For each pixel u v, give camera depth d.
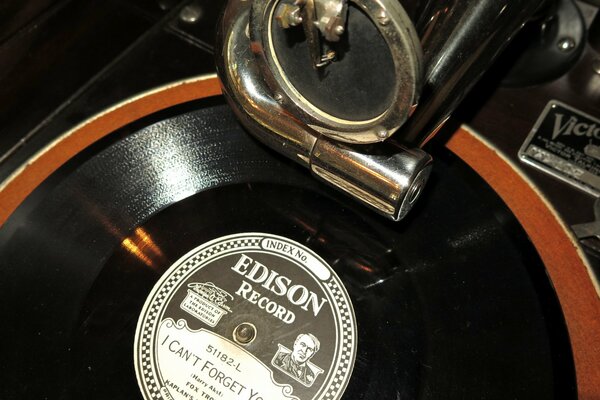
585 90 0.30
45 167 0.28
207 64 0.31
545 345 0.23
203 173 0.28
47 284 0.25
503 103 0.30
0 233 0.25
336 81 0.18
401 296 0.26
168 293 0.26
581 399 0.23
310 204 0.28
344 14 0.16
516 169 0.28
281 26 0.18
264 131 0.22
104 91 0.30
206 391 0.24
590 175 0.28
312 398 0.24
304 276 0.26
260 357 0.25
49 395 0.23
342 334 0.25
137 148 0.28
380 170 0.21
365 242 0.27
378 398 0.24
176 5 0.33
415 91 0.17
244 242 0.27
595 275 0.26
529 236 0.26
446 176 0.27
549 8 0.30
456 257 0.26
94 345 0.25
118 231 0.27
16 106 0.29
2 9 0.28
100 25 0.32
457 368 0.24
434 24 0.21
